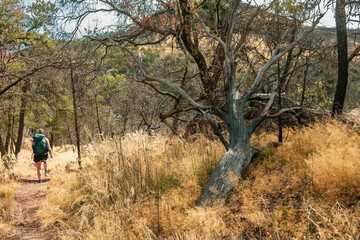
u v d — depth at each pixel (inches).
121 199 162.2
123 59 382.9
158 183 183.8
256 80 249.3
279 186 144.9
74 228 150.6
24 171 382.6
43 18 375.2
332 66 338.0
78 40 371.2
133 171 199.6
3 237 147.5
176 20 331.3
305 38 292.4
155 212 145.9
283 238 104.9
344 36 301.7
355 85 477.7
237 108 228.1
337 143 164.9
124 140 243.6
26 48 483.5
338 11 299.7
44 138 314.0
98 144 237.0
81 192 205.3
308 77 345.7
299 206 123.6
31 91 501.7
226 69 248.1
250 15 338.0
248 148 210.7
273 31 320.8
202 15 398.3
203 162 217.6
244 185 159.9
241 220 128.0
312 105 378.9
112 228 131.1
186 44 327.6
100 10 342.6
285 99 344.2
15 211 189.2
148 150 234.5
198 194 170.4
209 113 241.9
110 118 377.7
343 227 94.4
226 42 256.7
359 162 126.6
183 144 277.7
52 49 456.1
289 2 283.4
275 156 205.5
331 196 118.2
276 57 259.0
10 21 404.8
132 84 605.0
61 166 400.5
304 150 193.3
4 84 457.4
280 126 254.5
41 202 212.8
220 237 116.3
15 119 721.0
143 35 386.3
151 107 515.8
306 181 142.0
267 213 119.0
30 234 152.3
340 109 301.9
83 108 468.1
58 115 549.0
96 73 402.6
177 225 135.7
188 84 415.2
